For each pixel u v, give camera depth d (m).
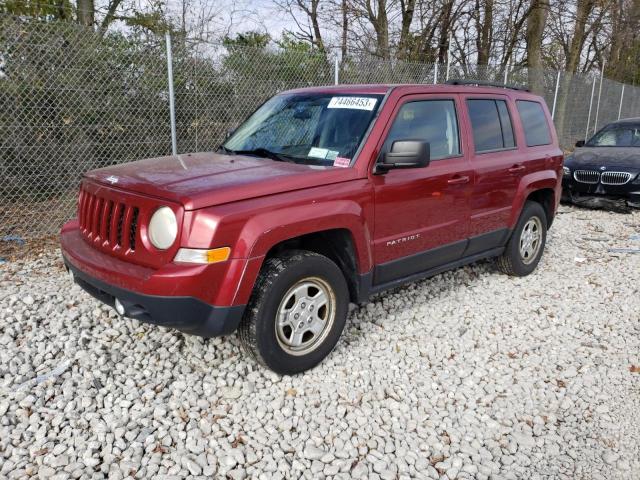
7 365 3.49
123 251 3.20
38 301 4.42
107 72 7.25
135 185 3.23
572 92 16.34
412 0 16.08
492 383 3.59
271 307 3.23
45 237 6.46
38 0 8.24
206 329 3.08
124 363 3.56
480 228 4.78
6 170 7.17
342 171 3.59
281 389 3.39
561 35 20.20
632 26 22.42
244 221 3.04
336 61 8.68
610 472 2.84
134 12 10.16
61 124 7.33
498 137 4.99
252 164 3.71
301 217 3.25
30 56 6.78
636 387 3.62
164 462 2.72
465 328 4.35
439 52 17.66
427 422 3.17
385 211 3.83
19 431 2.87
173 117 6.92
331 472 2.74
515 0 17.38
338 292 3.61
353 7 15.68
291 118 4.28
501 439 3.06
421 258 4.25
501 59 18.72
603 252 6.61
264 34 12.69
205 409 3.17
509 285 5.38
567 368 3.81
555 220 8.34
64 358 3.58
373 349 3.95
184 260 2.95
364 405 3.27
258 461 2.79
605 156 9.16
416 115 4.14
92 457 2.72
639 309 4.87
